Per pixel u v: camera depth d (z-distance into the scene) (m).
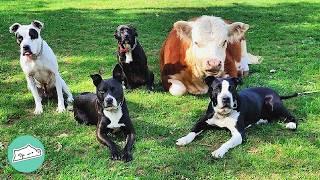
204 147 2.95
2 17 7.32
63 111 3.55
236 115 3.02
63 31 6.27
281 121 3.25
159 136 3.12
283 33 5.95
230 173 2.63
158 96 3.84
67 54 5.16
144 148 2.93
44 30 6.32
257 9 7.68
